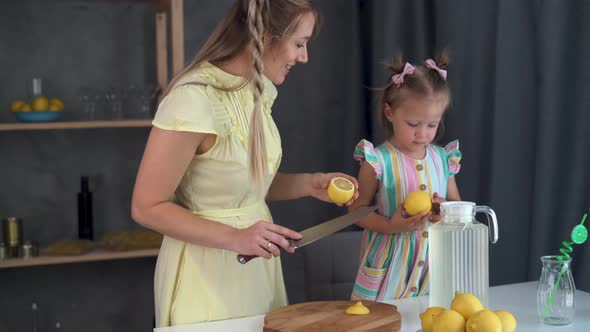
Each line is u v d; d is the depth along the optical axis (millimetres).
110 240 2945
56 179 3156
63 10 3082
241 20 1632
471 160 2572
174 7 2791
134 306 3271
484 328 1235
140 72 3184
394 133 1982
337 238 2318
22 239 2934
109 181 3205
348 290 2311
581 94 2066
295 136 3357
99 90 2996
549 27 2096
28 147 3119
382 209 1954
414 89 1844
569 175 2115
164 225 1511
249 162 1558
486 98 2500
